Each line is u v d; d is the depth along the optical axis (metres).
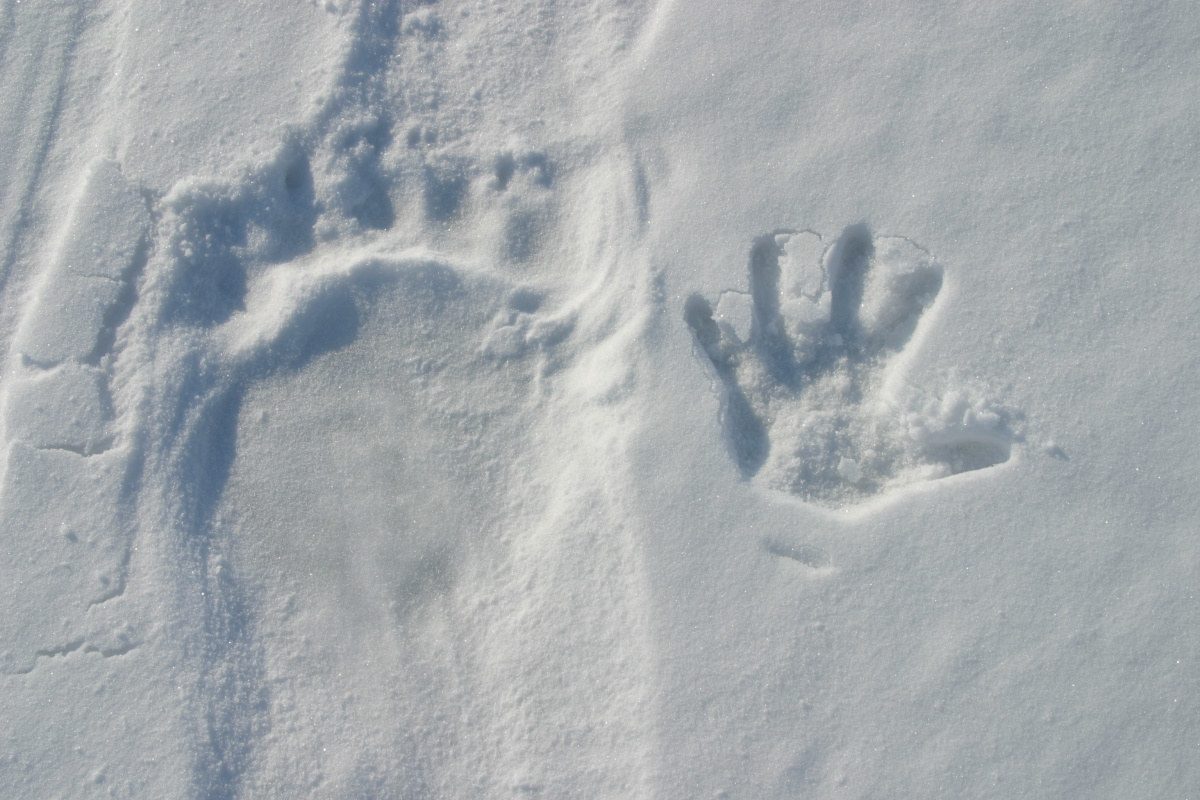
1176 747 1.66
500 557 1.96
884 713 1.71
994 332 1.89
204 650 1.89
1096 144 1.97
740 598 1.78
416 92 2.28
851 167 2.04
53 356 2.04
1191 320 1.85
